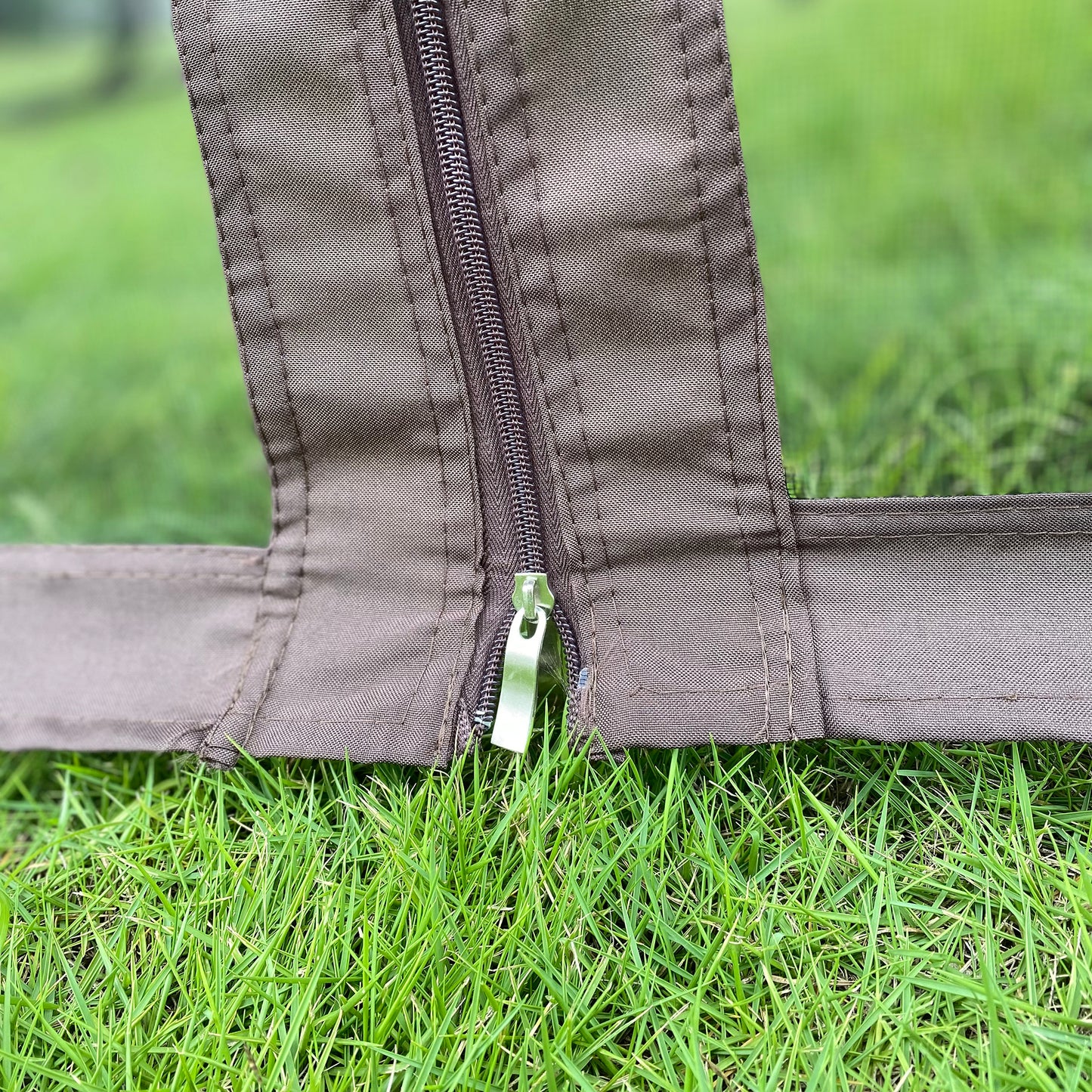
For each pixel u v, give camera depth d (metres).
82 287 2.37
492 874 0.67
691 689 0.71
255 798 0.73
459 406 0.74
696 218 0.68
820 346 1.61
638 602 0.74
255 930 0.67
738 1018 0.60
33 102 6.12
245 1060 0.59
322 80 0.70
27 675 0.85
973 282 1.69
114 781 0.84
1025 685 0.69
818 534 0.72
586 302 0.71
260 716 0.76
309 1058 0.59
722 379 0.70
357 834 0.70
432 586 0.76
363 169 0.71
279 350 0.75
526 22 0.67
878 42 2.75
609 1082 0.57
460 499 0.75
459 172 0.71
